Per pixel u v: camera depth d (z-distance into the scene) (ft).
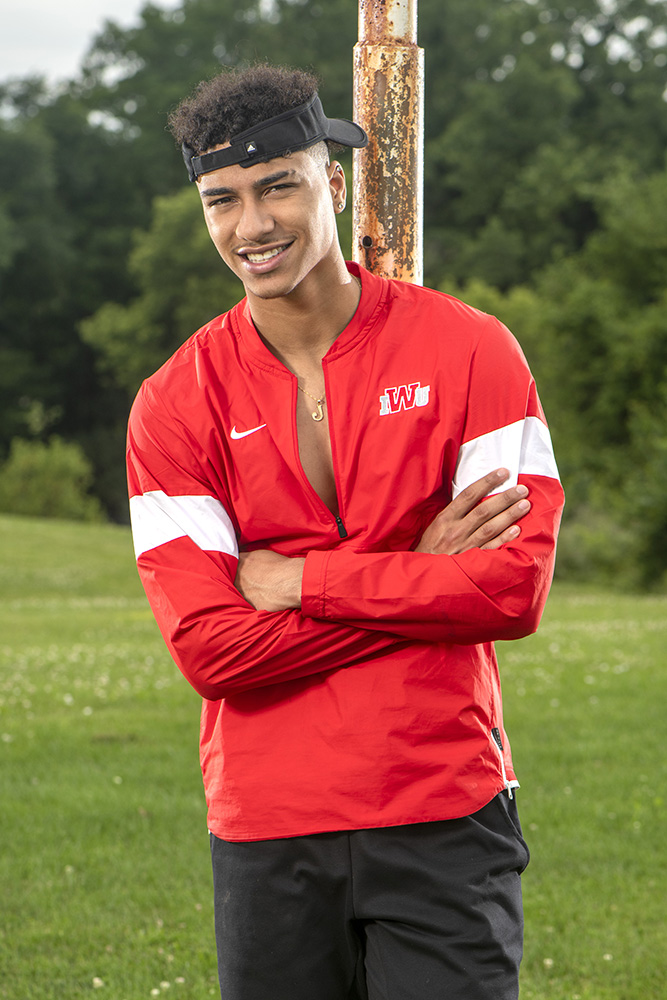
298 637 6.07
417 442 6.21
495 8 223.30
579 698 27.63
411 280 7.71
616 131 204.23
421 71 7.68
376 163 7.63
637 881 15.75
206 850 17.20
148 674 31.65
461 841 6.04
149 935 13.93
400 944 5.98
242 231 5.93
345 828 5.97
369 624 6.05
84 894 15.46
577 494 106.22
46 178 195.21
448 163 204.74
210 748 6.52
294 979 6.18
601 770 21.31
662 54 214.69
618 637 37.60
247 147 5.82
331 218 6.23
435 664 6.15
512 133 199.11
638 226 115.24
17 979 12.70
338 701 6.11
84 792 20.03
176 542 6.37
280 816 6.07
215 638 6.13
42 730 24.72
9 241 180.24
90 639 40.65
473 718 6.21
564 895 15.23
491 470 6.20
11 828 18.19
